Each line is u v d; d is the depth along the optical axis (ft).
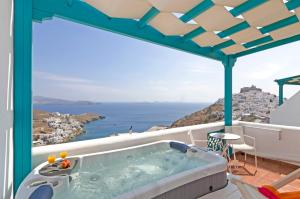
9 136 5.91
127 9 7.44
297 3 7.06
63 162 7.12
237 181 4.22
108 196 6.78
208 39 10.51
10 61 5.97
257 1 6.88
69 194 6.68
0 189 5.17
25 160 6.52
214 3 7.00
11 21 6.06
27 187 5.83
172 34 9.71
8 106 5.79
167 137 11.60
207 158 8.91
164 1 6.78
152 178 8.19
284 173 11.11
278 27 8.68
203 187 7.06
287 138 12.53
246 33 9.56
